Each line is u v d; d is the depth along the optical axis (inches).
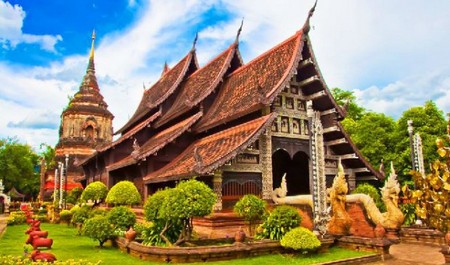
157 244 502.3
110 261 458.0
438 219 166.2
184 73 1143.0
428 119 1120.8
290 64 743.7
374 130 1211.9
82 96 2208.4
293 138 766.5
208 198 482.3
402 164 1111.0
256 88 787.4
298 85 797.9
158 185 816.9
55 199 1385.3
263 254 487.8
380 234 522.9
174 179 668.1
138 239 541.3
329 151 836.0
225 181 658.8
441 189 165.9
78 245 601.0
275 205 674.2
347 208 660.1
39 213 1284.4
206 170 601.3
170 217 472.1
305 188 845.2
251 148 699.4
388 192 639.1
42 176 1921.8
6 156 2393.0
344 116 801.6
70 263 381.7
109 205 986.1
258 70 859.4
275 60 820.0
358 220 645.3
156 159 824.3
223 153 644.7
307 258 473.1
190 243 518.3
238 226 625.9
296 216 527.5
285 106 770.8
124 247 525.3
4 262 380.2
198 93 964.6
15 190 2289.6
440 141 169.8
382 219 634.8
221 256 458.3
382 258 499.5
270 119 684.1
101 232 561.0
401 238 665.0
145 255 467.8
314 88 795.4
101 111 2186.3
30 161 2566.4
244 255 474.3
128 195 756.0
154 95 1236.5
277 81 738.2
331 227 584.4
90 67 2335.1
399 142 1155.9
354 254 502.0
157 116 1067.3
